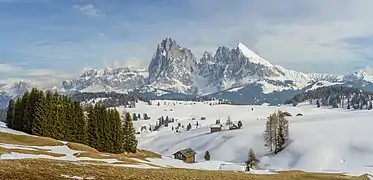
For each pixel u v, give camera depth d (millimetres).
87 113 141000
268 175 83625
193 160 175375
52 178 39812
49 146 99312
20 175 38625
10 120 154375
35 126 125562
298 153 199500
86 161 72250
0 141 95625
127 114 143125
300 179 81125
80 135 129125
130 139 140500
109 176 45531
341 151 196750
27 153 76250
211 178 60281
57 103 129125
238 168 120000
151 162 105562
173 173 59438
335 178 86750
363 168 158625
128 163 80562
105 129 130875
